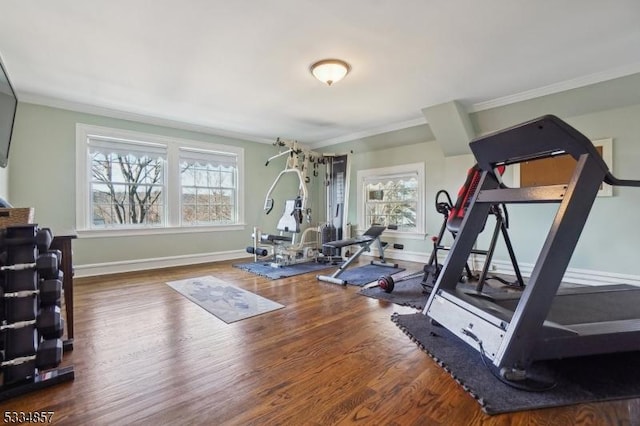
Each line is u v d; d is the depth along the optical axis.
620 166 3.33
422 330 2.19
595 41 2.52
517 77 3.19
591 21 2.24
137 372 1.67
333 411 1.34
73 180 3.89
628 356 1.78
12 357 1.41
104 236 4.09
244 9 2.06
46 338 1.56
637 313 1.96
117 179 4.25
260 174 5.79
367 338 2.09
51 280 1.55
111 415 1.32
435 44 2.53
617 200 3.38
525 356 1.48
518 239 4.05
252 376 1.62
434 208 4.91
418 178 5.09
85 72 3.00
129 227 4.29
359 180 5.96
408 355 1.84
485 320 1.69
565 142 1.55
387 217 5.58
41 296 1.51
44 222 3.70
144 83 3.27
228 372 1.66
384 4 2.03
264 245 5.73
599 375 1.58
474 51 2.65
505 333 1.52
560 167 3.63
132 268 4.31
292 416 1.31
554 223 1.56
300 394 1.47
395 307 2.73
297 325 2.33
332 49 2.60
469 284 3.50
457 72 3.06
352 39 2.45
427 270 3.23
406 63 2.86
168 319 2.46
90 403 1.40
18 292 1.44
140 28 2.27
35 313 1.48
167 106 4.00
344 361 1.78
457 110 3.93
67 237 1.98
